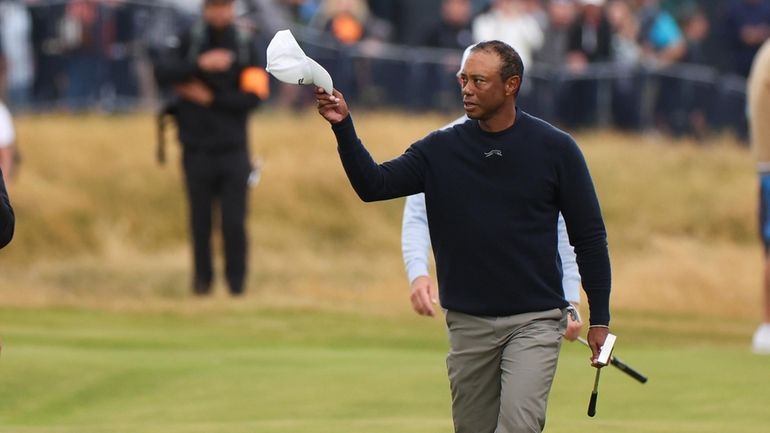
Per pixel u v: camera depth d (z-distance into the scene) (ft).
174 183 209.67
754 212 220.02
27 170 206.80
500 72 64.54
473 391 67.82
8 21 219.61
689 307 166.71
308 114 232.73
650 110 241.55
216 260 181.57
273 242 200.23
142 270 177.58
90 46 219.00
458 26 232.94
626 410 93.20
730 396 96.89
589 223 65.92
